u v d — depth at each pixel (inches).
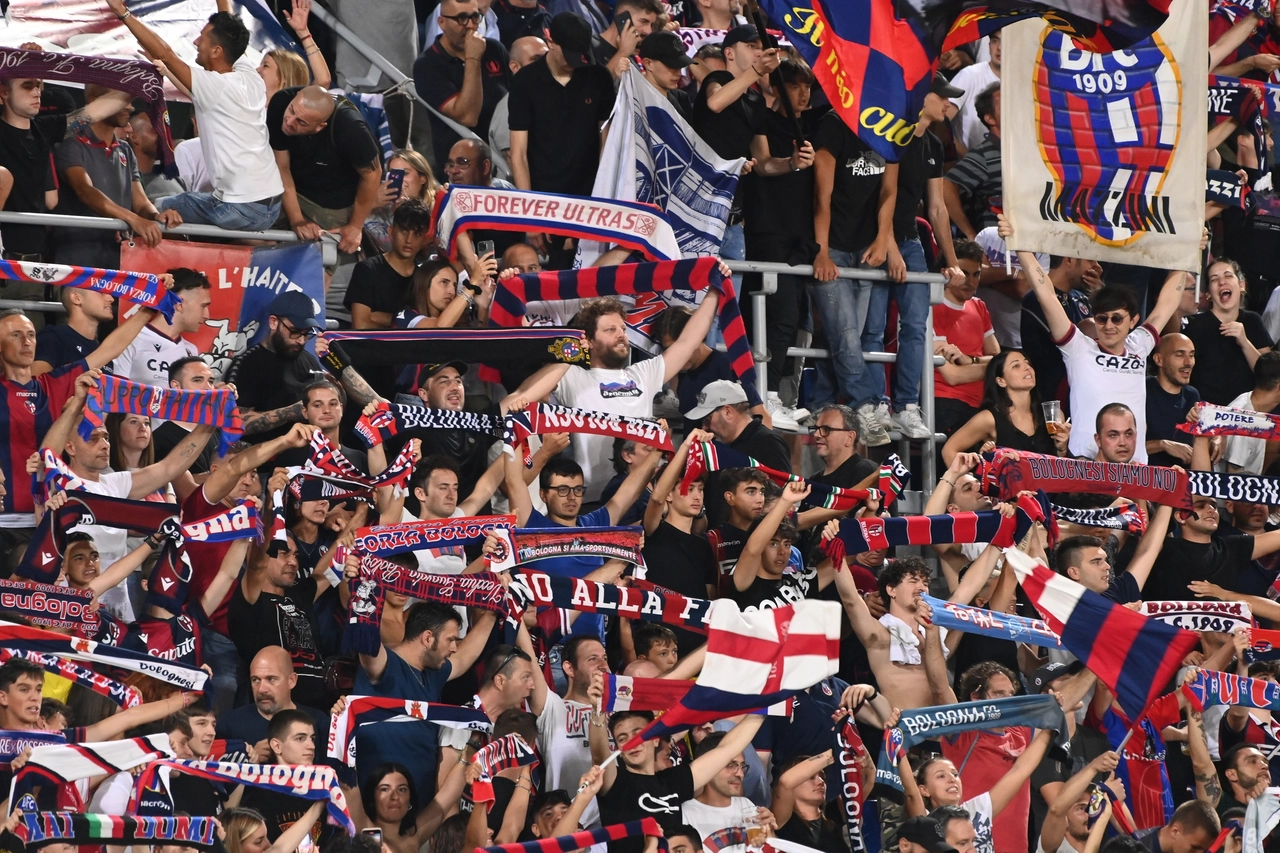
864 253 1493.6
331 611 1198.3
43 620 1064.2
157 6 1578.5
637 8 1515.7
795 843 1153.4
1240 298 1684.3
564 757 1174.3
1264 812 1270.9
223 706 1151.6
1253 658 1386.6
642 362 1365.7
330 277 1446.9
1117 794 1293.1
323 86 1509.6
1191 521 1465.3
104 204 1311.5
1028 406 1492.4
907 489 1519.4
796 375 1535.4
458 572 1263.5
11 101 1275.8
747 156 1461.6
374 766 1120.2
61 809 989.8
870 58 1395.2
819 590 1331.2
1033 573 1261.1
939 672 1261.1
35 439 1194.0
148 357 1301.7
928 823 1119.0
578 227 1397.6
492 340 1310.3
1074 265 1636.3
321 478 1171.9
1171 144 1551.4
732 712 1085.1
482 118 1667.1
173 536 1111.6
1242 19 1760.6
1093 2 1371.8
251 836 1001.5
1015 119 1523.1
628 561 1213.7
